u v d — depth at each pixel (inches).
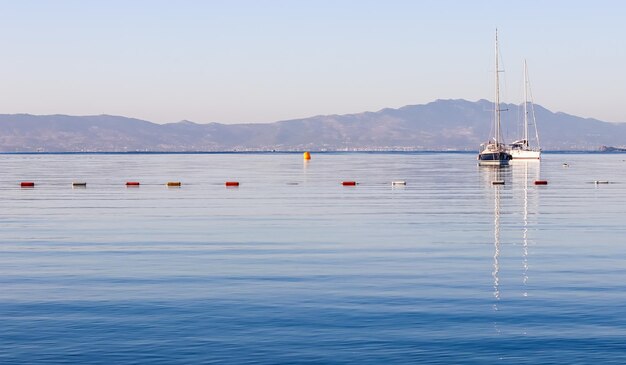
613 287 928.3
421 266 1090.7
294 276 1008.2
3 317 781.3
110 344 685.3
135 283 960.3
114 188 3174.2
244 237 1446.9
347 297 873.5
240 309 813.9
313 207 2166.6
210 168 6220.5
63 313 797.9
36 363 634.2
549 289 918.4
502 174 4731.8
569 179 3988.7
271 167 6525.6
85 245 1327.5
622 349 666.8
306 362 636.1
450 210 2057.1
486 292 901.2
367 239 1409.9
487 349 668.7
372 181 3789.4
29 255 1204.5
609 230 1552.7
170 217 1862.7
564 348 670.5
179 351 665.0
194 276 1008.9
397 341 693.3
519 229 1576.0
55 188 3169.3
